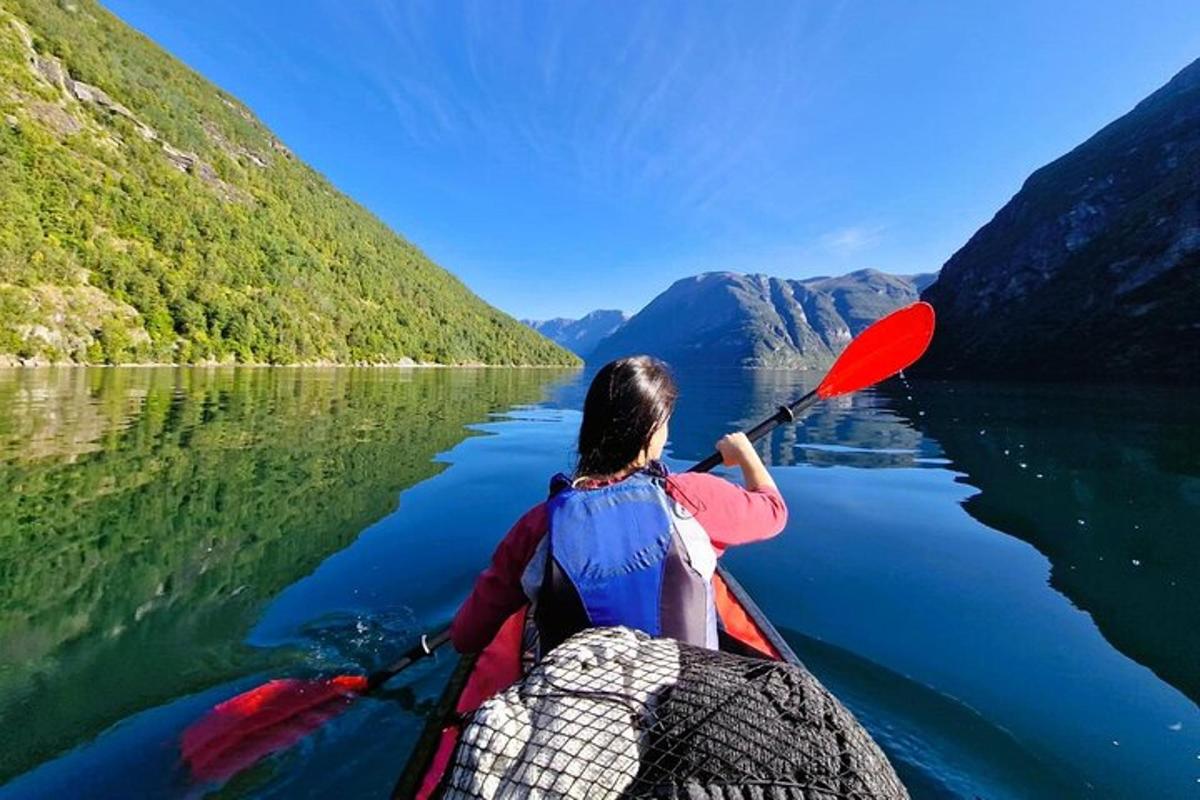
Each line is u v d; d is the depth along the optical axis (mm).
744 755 870
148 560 3959
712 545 1451
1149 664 2793
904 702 2527
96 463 6352
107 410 10594
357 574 3807
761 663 1092
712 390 22562
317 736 2277
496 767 919
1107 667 2777
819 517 5078
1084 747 2244
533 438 9273
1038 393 17984
